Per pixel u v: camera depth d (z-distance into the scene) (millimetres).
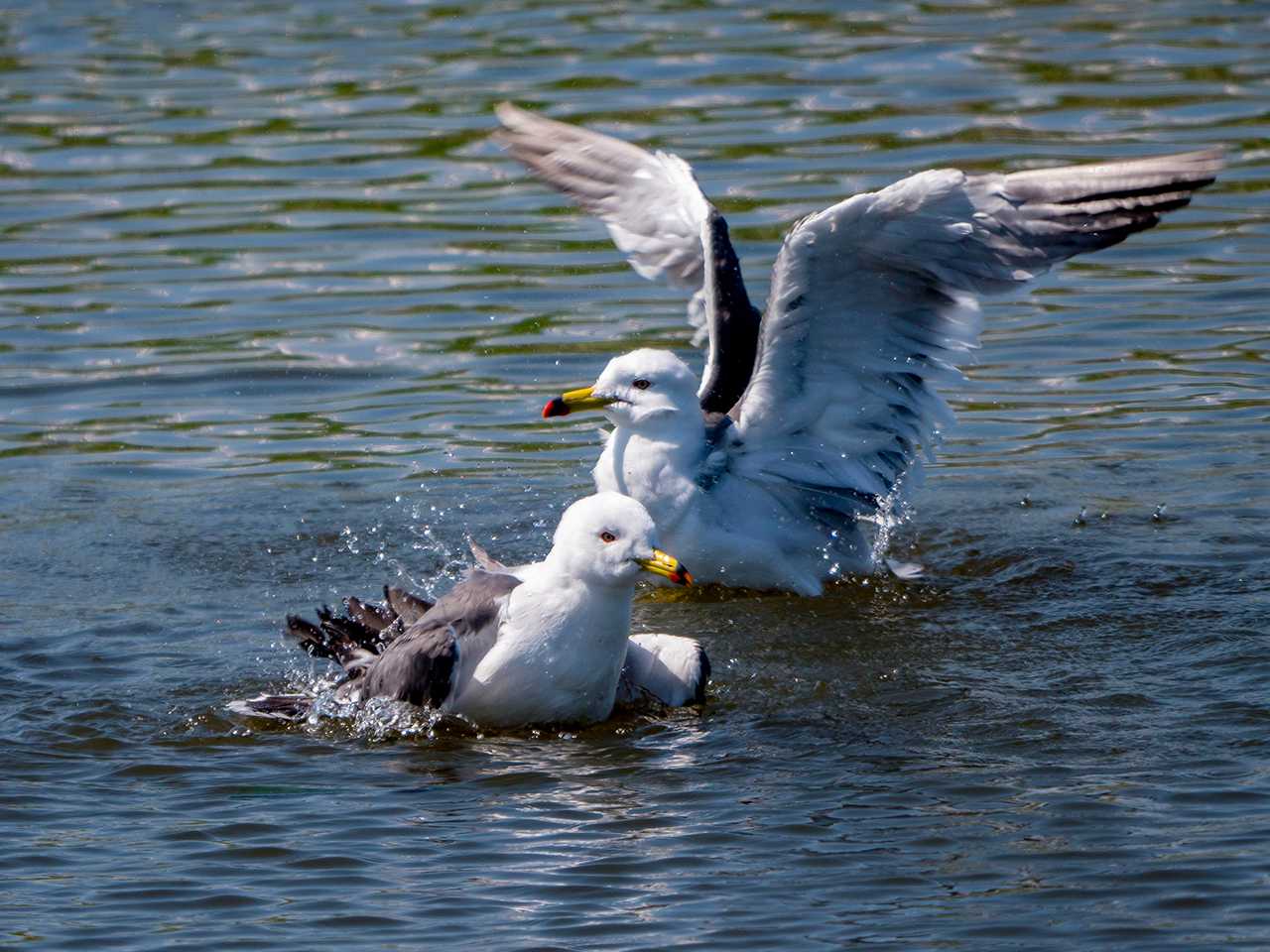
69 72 27703
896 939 8523
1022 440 16719
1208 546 14203
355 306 19781
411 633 11406
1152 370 18062
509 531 14906
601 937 8609
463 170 23516
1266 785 9961
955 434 16906
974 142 23188
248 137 24781
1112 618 12875
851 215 12820
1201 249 20844
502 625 11211
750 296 18859
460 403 17672
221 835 9750
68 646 12609
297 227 21859
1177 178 13477
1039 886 8969
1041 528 14773
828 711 11422
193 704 11641
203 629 12984
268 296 20062
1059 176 13531
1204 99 24594
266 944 8602
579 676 11211
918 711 11328
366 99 26109
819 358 13906
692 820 9828
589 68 26953
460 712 11297
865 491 14344
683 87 25891
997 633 12742
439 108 25562
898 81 25859
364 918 8820
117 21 30625
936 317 13805
